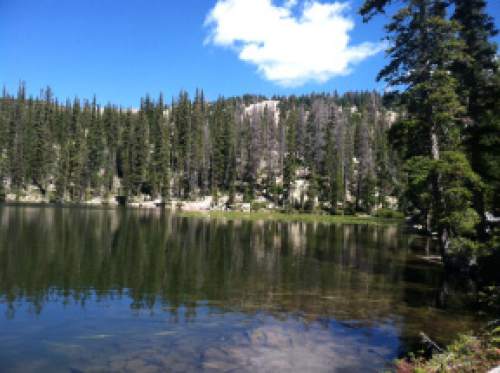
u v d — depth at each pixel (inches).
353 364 340.2
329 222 2667.3
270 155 3878.0
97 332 416.5
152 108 5551.2
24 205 3206.2
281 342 392.2
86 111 5285.4
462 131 794.8
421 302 564.1
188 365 329.7
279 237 1546.5
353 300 573.6
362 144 3789.4
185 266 841.5
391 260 988.6
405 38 749.3
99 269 774.5
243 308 523.2
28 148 4114.2
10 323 443.8
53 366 326.6
